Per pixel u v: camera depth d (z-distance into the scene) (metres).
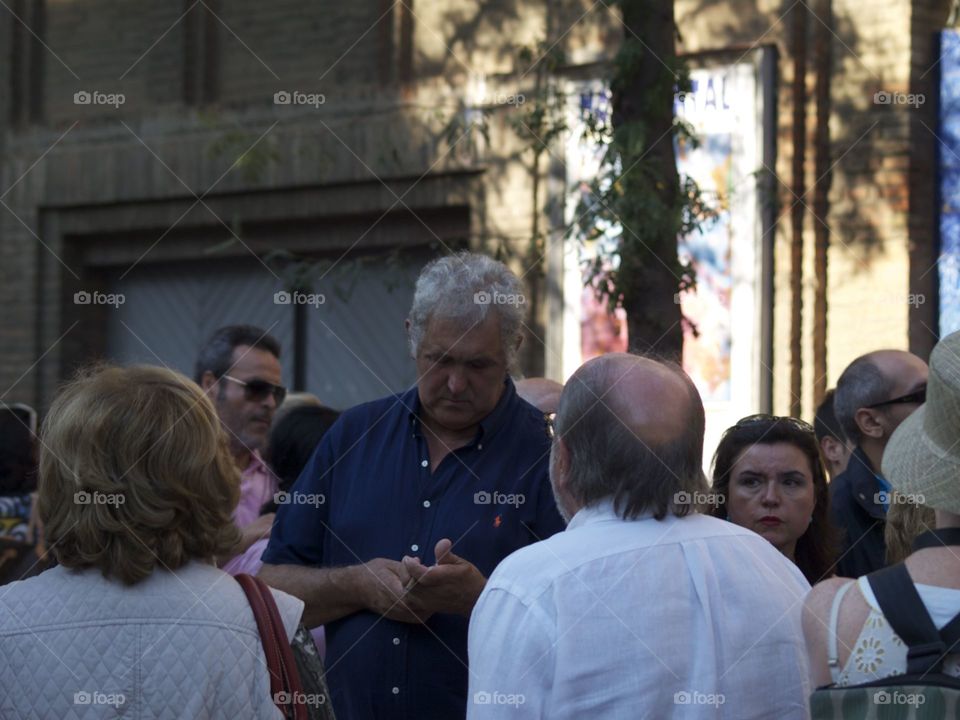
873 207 7.83
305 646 2.98
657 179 6.00
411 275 9.41
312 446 5.03
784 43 7.96
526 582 2.93
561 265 8.41
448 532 4.00
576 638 2.86
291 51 9.69
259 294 10.09
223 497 2.95
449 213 9.23
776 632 2.97
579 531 3.01
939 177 7.85
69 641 2.80
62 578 2.88
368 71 9.42
